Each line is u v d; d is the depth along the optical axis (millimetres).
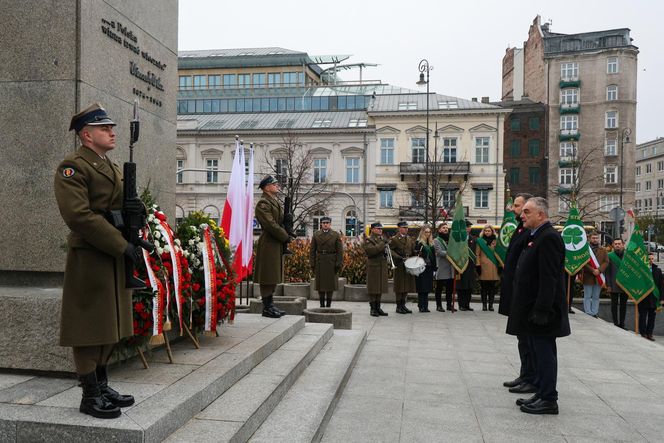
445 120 46656
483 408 5477
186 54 72500
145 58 5945
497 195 45781
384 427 4887
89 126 3551
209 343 5766
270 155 47594
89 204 3424
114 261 3521
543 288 5102
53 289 4688
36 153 4789
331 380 5582
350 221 47312
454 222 12383
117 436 3248
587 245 12961
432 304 14516
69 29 4793
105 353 3609
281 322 7348
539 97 60594
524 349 6102
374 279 11781
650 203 96500
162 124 6344
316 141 47625
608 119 57531
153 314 4418
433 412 5332
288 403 4781
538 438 4695
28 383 4117
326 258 11789
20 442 3355
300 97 53531
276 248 7836
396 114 46562
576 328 10922
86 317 3408
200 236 5559
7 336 4316
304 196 41938
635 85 57938
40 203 4766
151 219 4887
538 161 57156
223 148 48281
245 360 5074
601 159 57438
